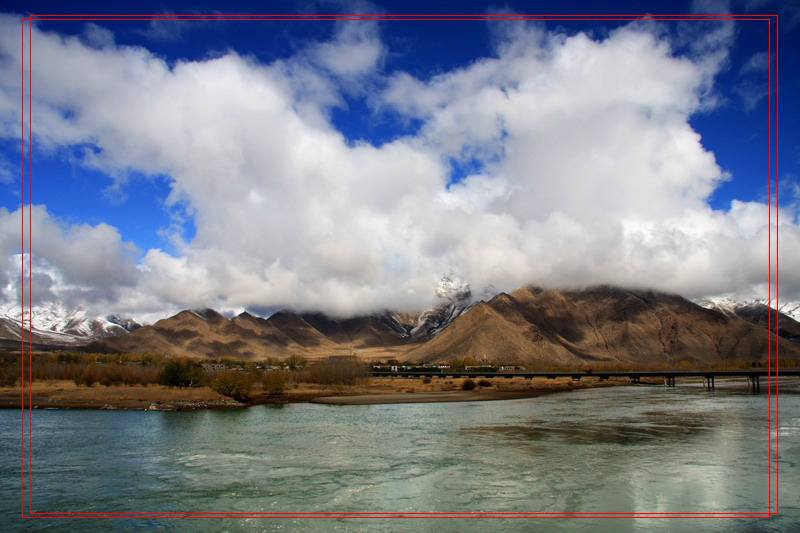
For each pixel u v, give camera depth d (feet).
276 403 309.83
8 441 164.35
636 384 562.66
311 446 156.76
